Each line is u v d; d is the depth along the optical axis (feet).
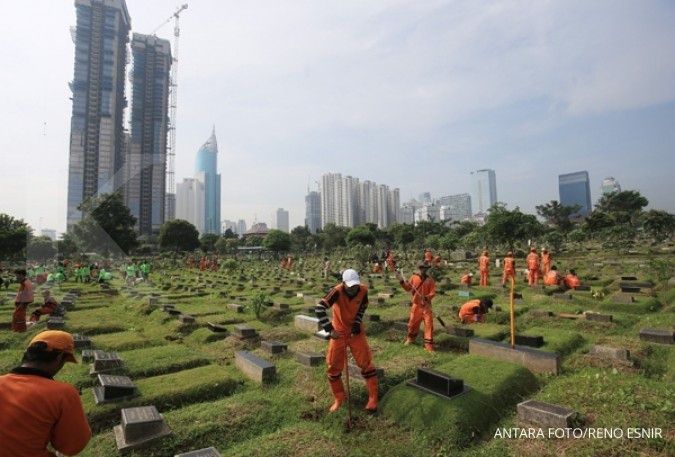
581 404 13.93
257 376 18.06
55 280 47.09
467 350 22.09
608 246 105.91
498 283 50.14
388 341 24.14
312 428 13.58
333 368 14.53
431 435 12.73
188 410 14.71
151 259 123.75
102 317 34.04
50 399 7.08
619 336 23.66
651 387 14.69
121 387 15.43
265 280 64.39
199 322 30.42
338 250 148.25
